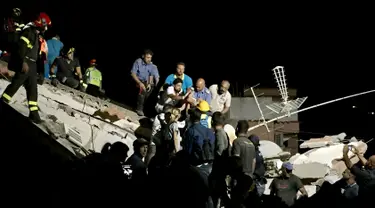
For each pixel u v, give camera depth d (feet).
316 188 40.09
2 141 28.76
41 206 26.07
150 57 44.80
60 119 39.04
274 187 35.09
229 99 43.68
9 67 32.35
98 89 53.72
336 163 44.52
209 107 39.47
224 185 31.73
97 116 41.83
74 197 26.58
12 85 32.12
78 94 45.16
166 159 32.58
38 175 27.37
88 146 38.78
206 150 31.22
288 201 34.68
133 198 27.89
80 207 26.45
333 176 42.52
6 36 34.19
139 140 30.99
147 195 28.96
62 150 31.35
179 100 39.75
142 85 44.32
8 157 28.04
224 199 31.65
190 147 31.35
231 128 41.39
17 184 26.63
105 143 39.45
